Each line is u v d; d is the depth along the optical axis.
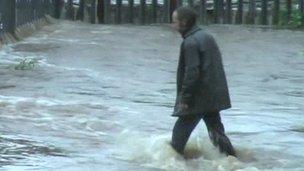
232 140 36.81
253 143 36.16
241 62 81.81
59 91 52.91
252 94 57.50
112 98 51.00
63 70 66.06
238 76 69.81
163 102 50.25
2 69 64.25
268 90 60.56
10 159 30.91
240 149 34.38
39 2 112.19
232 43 102.44
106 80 61.22
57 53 80.81
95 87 56.50
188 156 31.61
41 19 114.69
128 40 100.69
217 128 31.09
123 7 133.50
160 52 88.25
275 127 41.19
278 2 133.88
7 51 78.94
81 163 30.59
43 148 33.38
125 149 33.44
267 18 134.25
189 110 29.61
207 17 133.88
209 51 29.39
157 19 133.88
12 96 48.84
